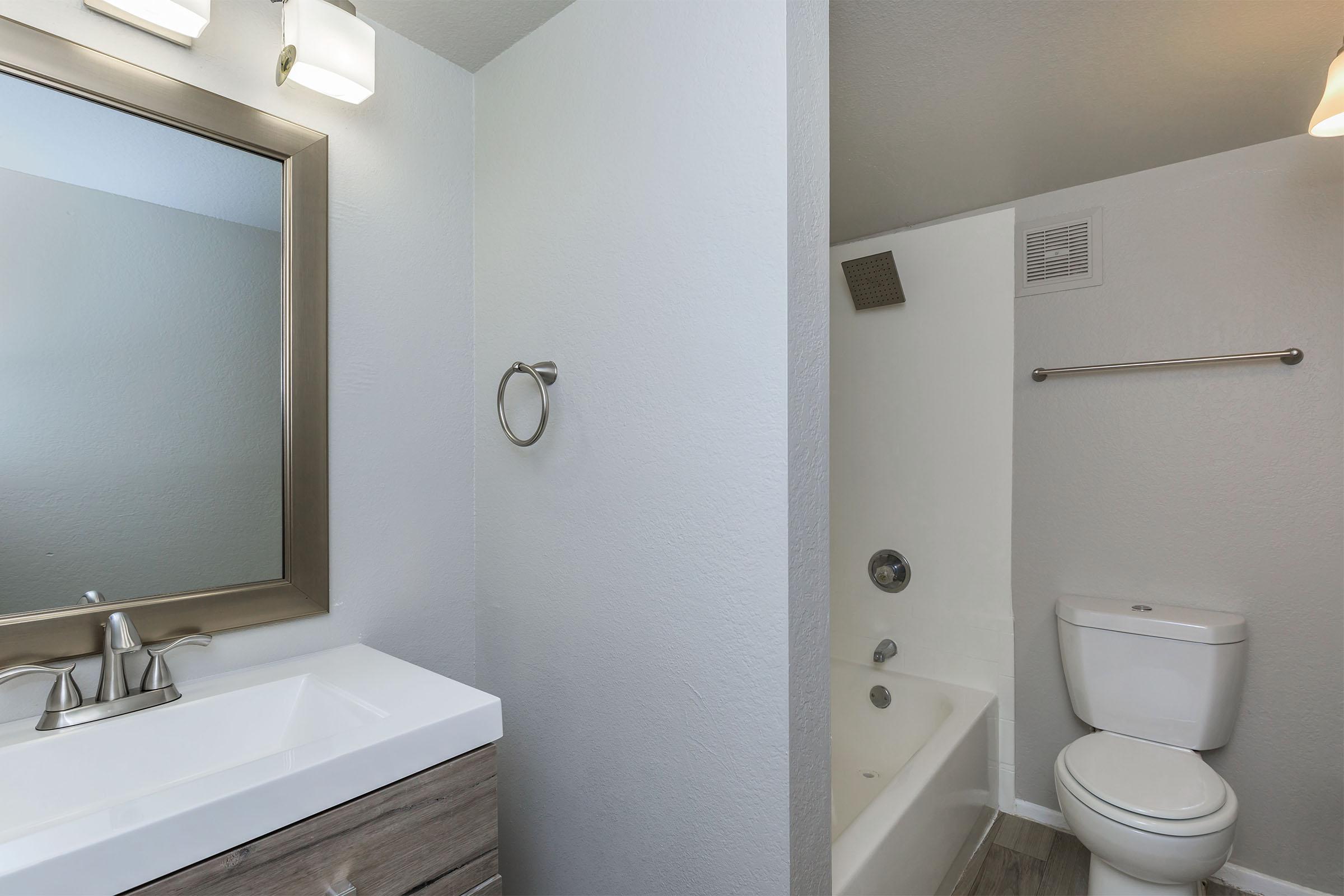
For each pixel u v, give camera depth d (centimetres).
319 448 133
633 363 127
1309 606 189
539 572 148
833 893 127
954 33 140
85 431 107
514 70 154
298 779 82
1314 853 188
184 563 117
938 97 166
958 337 245
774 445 105
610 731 132
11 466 100
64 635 104
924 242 253
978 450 241
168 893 71
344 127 139
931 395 250
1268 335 194
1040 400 232
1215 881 200
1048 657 230
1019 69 154
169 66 115
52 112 104
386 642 146
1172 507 209
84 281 107
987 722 225
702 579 116
